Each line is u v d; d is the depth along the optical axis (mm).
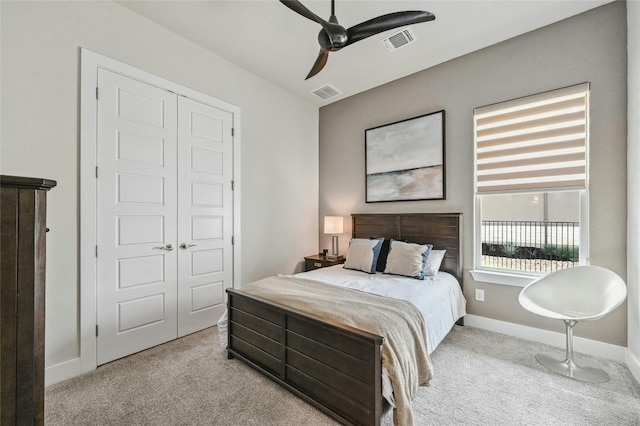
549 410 1631
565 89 2398
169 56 2604
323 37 1896
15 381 809
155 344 2496
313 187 4277
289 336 1832
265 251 3553
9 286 805
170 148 2611
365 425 1428
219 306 3029
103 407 1685
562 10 2309
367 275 2828
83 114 2086
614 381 1904
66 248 2014
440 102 3154
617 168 2195
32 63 1880
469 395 1771
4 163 1788
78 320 2061
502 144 2758
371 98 3785
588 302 2102
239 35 2662
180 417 1599
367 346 1418
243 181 3285
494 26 2500
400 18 1842
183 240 2717
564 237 2580
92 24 2143
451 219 3000
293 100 3945
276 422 1558
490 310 2791
